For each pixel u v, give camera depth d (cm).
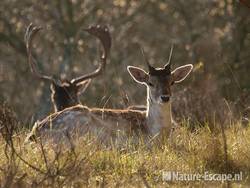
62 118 1917
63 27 4372
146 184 1492
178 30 4772
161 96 1933
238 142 1773
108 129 1912
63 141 1762
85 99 3653
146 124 1964
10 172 1464
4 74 4316
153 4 4797
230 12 4081
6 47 4488
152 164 1662
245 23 4225
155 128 1945
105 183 1544
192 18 4506
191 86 2398
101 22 4634
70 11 4384
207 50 2897
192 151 1708
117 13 4719
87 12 4469
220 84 3023
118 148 1833
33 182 1445
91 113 1928
